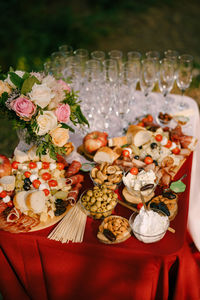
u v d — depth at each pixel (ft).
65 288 8.05
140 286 7.32
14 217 7.33
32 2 29.68
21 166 8.02
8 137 16.42
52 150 7.50
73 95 7.84
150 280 7.12
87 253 7.09
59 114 7.20
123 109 9.81
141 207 7.27
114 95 10.98
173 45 24.25
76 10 28.78
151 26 26.61
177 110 10.89
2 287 8.40
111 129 10.11
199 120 11.09
